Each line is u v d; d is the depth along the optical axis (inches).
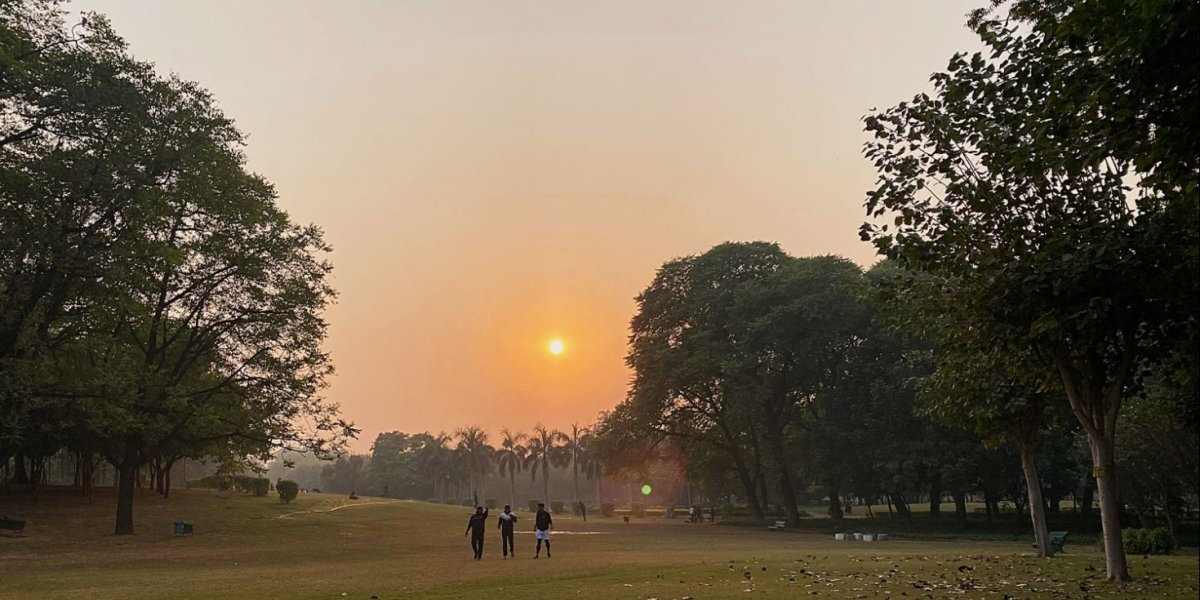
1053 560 810.2
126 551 1272.1
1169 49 358.6
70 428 1440.7
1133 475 1242.0
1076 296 561.6
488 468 4842.5
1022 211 581.3
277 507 2175.2
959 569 701.9
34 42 1117.1
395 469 5787.4
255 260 1551.4
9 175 1058.1
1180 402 796.6
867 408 1932.8
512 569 826.2
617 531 1882.4
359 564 970.1
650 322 2397.9
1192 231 529.3
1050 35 435.5
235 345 1617.9
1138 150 397.4
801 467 2174.0
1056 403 871.1
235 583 737.0
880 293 659.4
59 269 1131.3
